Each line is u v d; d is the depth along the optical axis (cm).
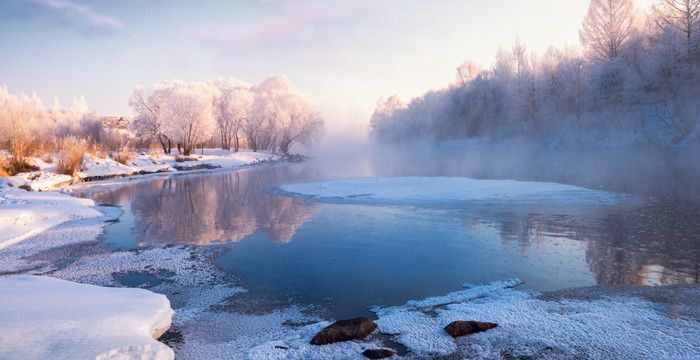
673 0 4312
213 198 2186
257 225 1435
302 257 1020
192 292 794
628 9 5150
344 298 748
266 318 666
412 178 2662
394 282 823
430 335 561
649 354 481
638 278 783
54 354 433
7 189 2042
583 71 5481
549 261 916
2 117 3728
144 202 2097
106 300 618
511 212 1489
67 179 3017
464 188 2097
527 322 587
